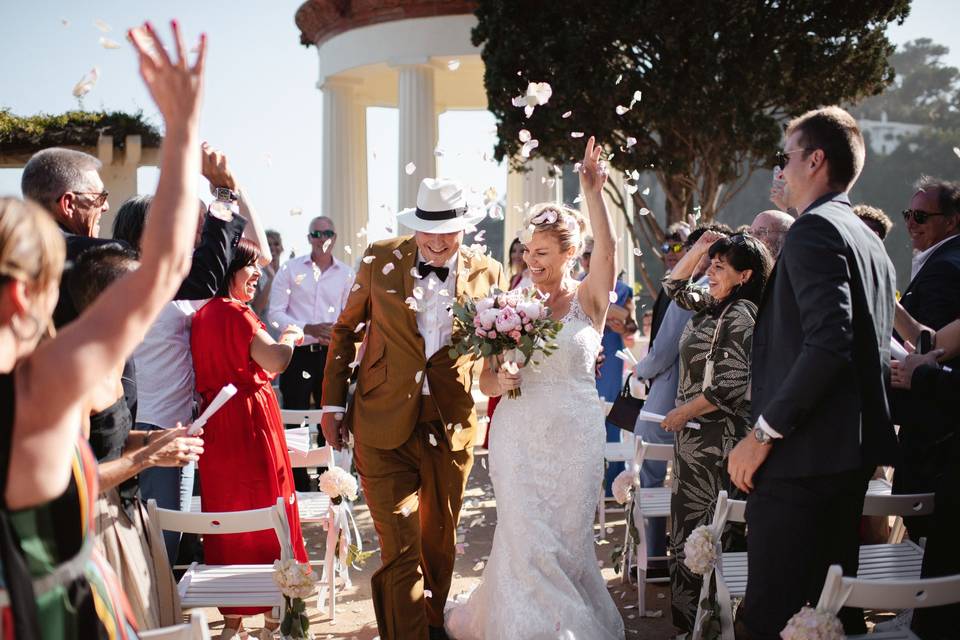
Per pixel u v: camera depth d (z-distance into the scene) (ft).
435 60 46.16
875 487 16.93
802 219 9.75
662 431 18.48
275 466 14.83
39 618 5.84
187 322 15.65
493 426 13.52
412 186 46.98
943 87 193.57
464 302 13.79
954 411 12.75
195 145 5.82
